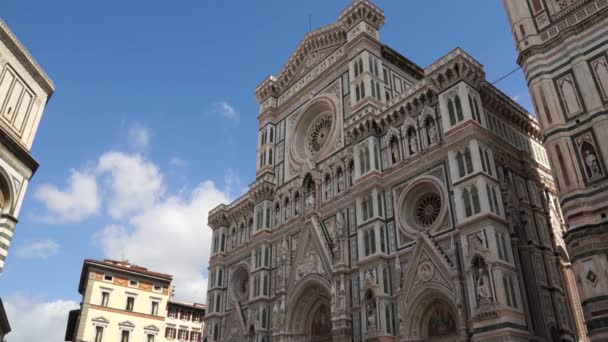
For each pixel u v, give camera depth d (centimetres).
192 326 10150
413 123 4750
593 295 2975
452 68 4462
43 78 3158
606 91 3375
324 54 6475
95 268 8819
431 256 4034
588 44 3572
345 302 4600
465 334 3591
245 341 5731
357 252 4769
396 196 4644
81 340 8194
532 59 3809
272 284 5775
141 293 9175
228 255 6850
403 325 4047
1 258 2672
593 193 3216
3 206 2756
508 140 4697
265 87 7269
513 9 4097
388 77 5788
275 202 6278
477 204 3856
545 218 4550
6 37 2819
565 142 3438
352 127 5247
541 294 3909
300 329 5212
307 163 5866
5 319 5431
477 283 3625
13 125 2884
